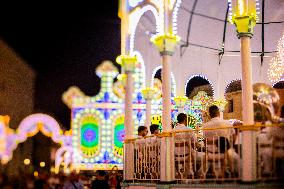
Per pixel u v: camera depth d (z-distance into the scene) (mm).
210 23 14578
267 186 7664
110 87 24641
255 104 8719
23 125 23906
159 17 10062
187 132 9227
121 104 24438
